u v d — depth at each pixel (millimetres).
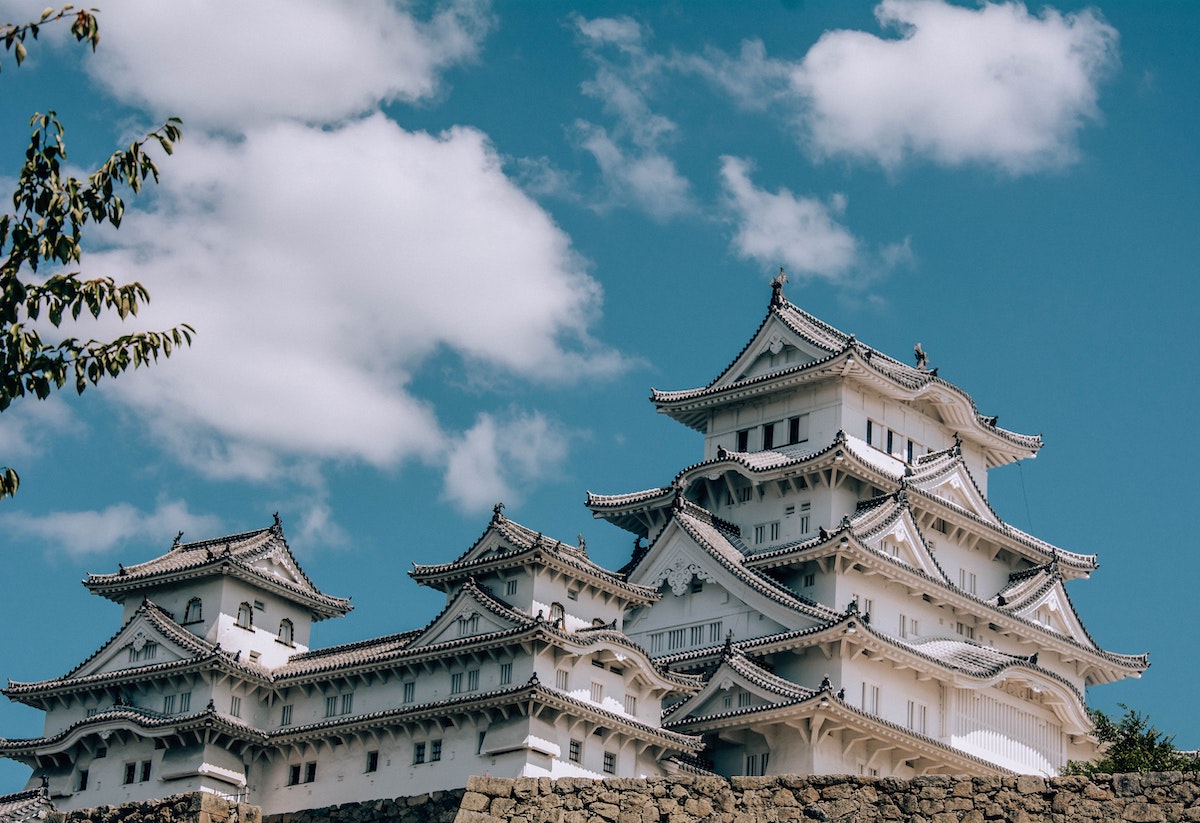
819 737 97312
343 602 107875
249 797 99000
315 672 99750
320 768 98438
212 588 103812
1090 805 51281
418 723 95062
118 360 44031
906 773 101812
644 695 97875
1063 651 115500
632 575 110438
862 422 114562
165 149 43938
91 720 99812
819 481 110938
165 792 97500
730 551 109438
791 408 115875
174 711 100312
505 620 94250
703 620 107188
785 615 103688
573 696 94000
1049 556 120062
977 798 52344
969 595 111250
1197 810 50406
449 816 63000
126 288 43969
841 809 53250
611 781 55188
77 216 42938
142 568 105875
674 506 110875
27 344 43125
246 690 101375
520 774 90250
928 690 105312
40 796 71875
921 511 113375
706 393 117875
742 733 99625
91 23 42219
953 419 120438
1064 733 110500
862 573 107688
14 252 42781
